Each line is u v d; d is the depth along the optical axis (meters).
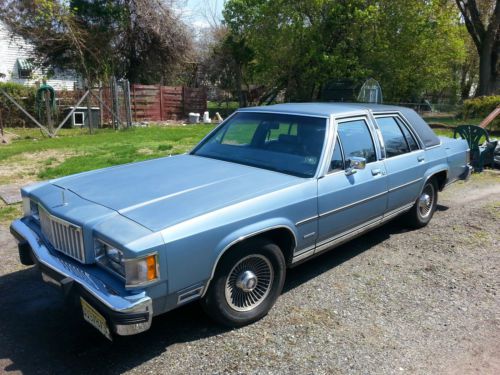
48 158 10.56
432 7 22.66
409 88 26.88
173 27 23.86
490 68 25.72
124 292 2.74
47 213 3.28
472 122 19.55
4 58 25.38
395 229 5.86
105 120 19.67
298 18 23.08
